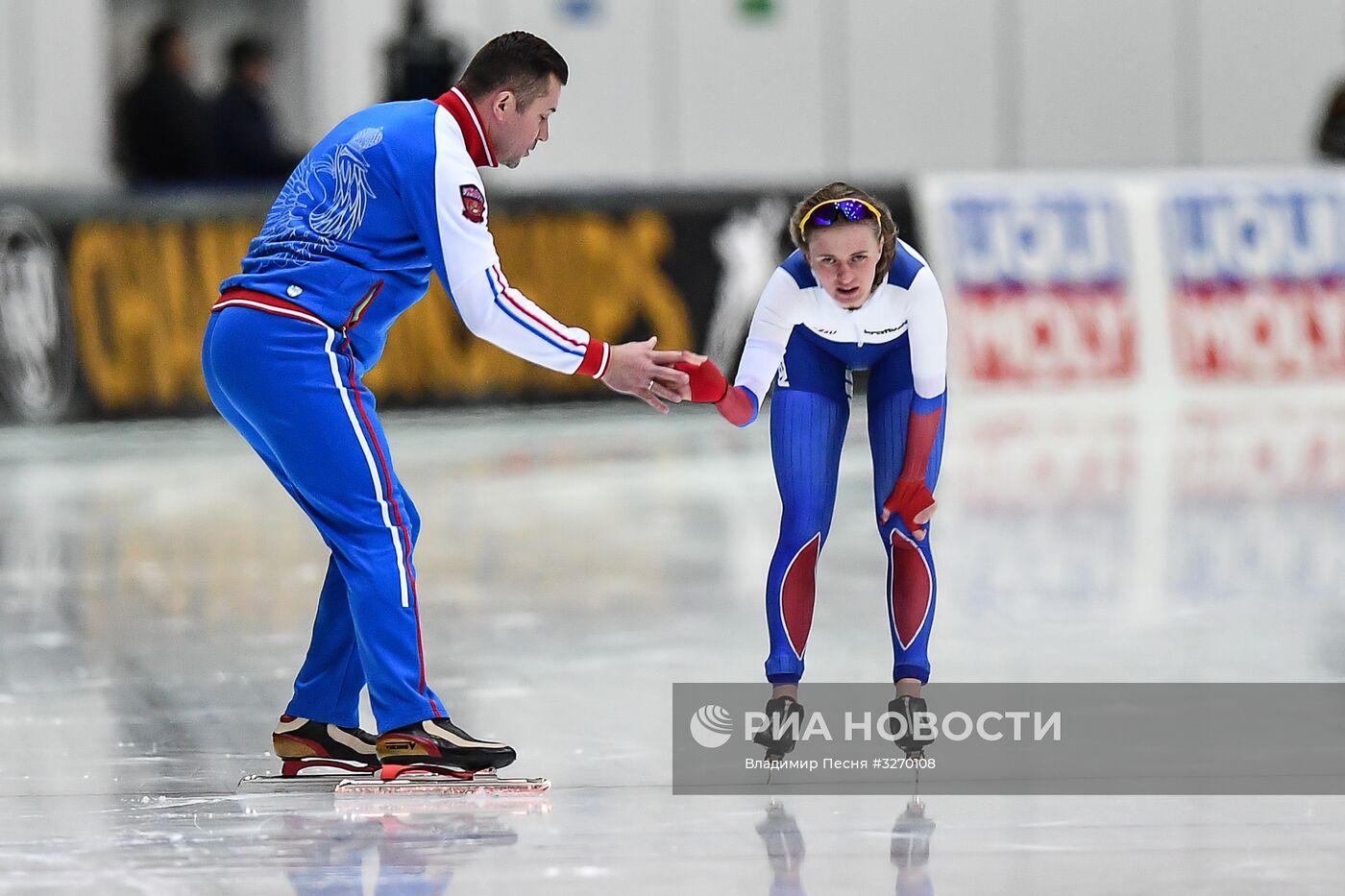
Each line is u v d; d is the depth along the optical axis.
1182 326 40.59
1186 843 9.28
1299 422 34.22
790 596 11.21
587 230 38.00
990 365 39.44
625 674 14.18
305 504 10.98
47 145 48.94
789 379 11.54
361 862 9.07
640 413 39.28
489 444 33.66
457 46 37.78
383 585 10.72
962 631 15.70
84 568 20.58
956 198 40.00
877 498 11.59
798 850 9.22
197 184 40.38
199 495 27.41
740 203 38.97
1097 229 40.47
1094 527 21.98
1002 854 9.12
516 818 9.97
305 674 11.30
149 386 35.84
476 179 10.70
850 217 10.62
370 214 10.68
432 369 37.44
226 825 9.91
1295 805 10.08
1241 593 17.42
